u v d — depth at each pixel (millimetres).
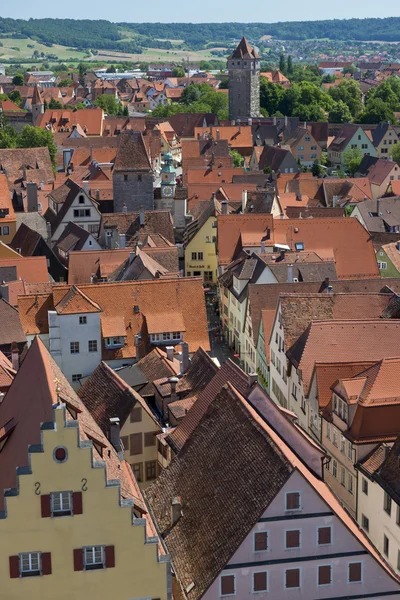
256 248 137875
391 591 55000
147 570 49031
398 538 62500
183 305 99188
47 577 48031
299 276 115938
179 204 164375
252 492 54500
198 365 79875
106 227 146125
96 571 48406
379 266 140250
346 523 54094
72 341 95688
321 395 75188
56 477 46969
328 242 137500
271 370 94438
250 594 53469
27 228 143500
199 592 52531
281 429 62094
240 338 114062
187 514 57969
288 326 87438
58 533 47594
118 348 96562
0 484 50000
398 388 69250
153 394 82250
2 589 47594
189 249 148125
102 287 98562
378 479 65062
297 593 54000
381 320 82062
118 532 48281
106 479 47562
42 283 112062
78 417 53938
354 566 54469
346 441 70000
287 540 53406
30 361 57344
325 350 80312
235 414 60344
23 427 50688
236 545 52812
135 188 158500
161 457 72875
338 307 89188
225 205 153375
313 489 53094
